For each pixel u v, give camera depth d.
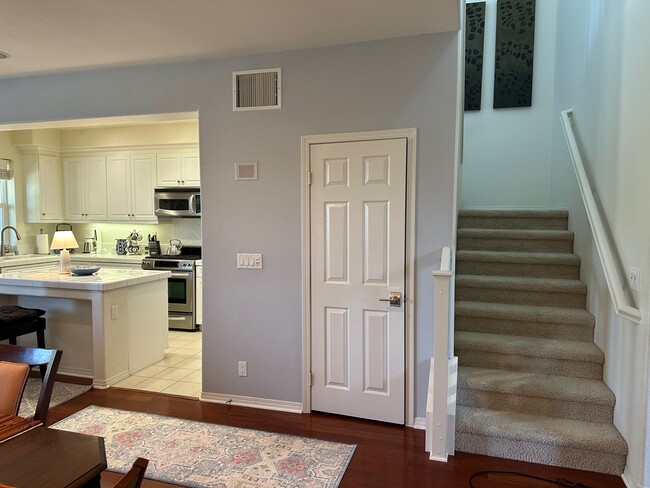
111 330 3.82
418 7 2.52
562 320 3.06
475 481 2.37
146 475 2.43
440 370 2.53
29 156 6.17
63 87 3.71
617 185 2.60
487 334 3.20
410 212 2.99
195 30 2.82
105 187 6.30
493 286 3.41
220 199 3.40
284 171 3.25
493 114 4.91
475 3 4.91
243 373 3.41
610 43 2.77
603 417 2.61
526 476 2.41
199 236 6.39
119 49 3.15
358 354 3.14
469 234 3.91
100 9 2.51
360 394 3.16
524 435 2.52
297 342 3.29
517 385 2.73
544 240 3.76
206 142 3.41
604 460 2.42
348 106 3.09
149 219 6.13
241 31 2.84
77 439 1.42
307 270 3.22
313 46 3.11
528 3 4.74
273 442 2.81
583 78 3.42
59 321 4.04
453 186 2.91
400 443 2.81
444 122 2.91
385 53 2.99
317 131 3.16
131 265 6.01
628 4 2.46
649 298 2.09
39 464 1.27
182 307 5.81
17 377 1.71
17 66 3.50
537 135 4.79
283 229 3.28
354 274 3.12
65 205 6.51
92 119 3.66
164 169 6.03
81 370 4.00
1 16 2.59
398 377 3.06
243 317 3.40
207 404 3.43
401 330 3.04
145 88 3.52
